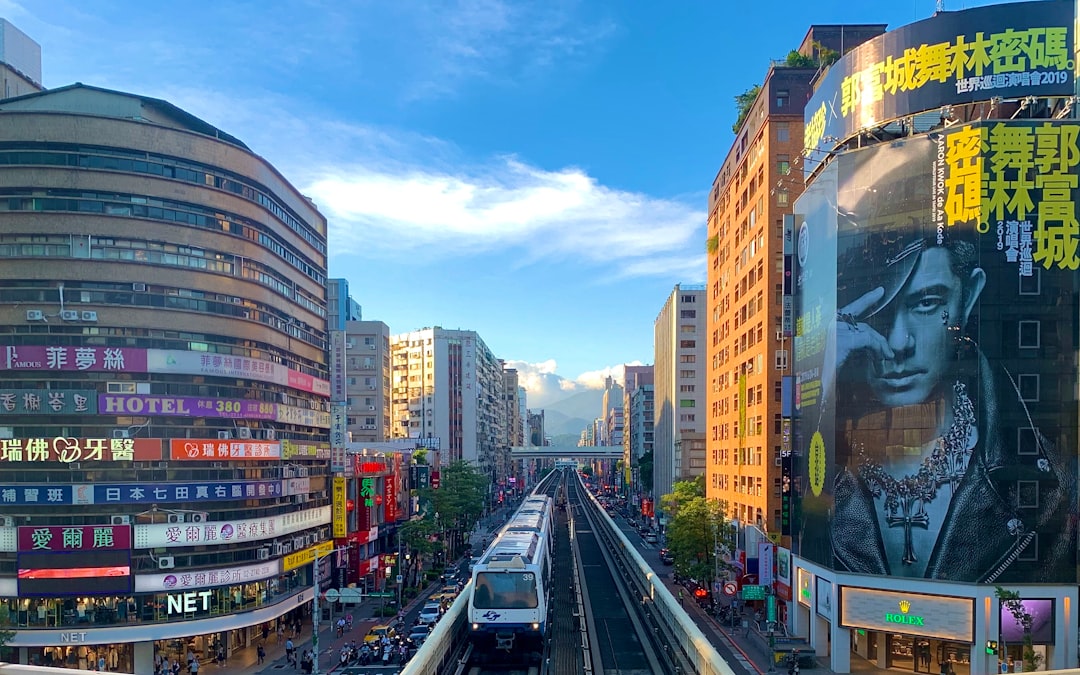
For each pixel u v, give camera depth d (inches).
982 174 1640.0
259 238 2198.6
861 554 1749.5
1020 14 1667.1
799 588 2064.5
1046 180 1626.5
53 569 1790.1
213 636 1968.5
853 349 1813.5
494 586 1405.0
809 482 1983.3
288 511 2255.2
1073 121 1626.5
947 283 1670.8
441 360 5792.3
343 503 2573.8
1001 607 1576.0
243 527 2001.7
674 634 1651.1
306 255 2566.4
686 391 4402.1
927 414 1678.2
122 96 2041.1
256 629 2142.0
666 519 3629.4
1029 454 1610.5
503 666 1414.9
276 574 2122.3
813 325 2010.3
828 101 2010.3
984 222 1640.0
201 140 2050.9
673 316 4512.8
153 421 1899.6
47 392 1817.2
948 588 1622.8
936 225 1691.7
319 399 2610.7
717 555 2549.2
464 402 5930.1
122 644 1843.0
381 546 3065.9
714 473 3346.5
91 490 1820.9
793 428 2177.7
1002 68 1673.2
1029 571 1588.3
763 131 2541.8
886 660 1792.6
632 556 2807.6
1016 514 1599.4
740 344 2859.3
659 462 5206.7
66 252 1856.5
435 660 1305.4
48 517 1814.7
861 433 1780.3
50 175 1857.8
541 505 2726.4
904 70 1779.0
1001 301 1633.9
